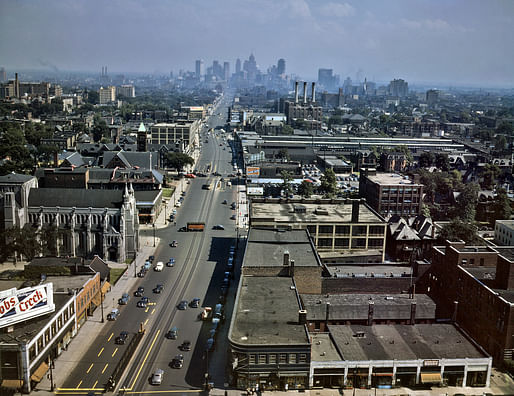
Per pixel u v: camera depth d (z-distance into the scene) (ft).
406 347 350.23
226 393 319.06
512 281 392.06
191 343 382.42
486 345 381.81
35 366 322.75
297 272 432.25
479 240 586.45
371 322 384.27
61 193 570.05
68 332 378.73
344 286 447.42
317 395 320.09
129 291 476.95
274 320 351.25
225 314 431.02
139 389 321.93
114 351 367.04
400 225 590.55
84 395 314.14
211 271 532.73
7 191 552.00
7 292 326.85
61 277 437.58
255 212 589.32
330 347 347.77
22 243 515.50
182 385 327.88
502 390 333.83
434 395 325.21
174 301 456.86
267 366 319.06
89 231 556.10
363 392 325.83
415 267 476.13
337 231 552.82
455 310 391.04
